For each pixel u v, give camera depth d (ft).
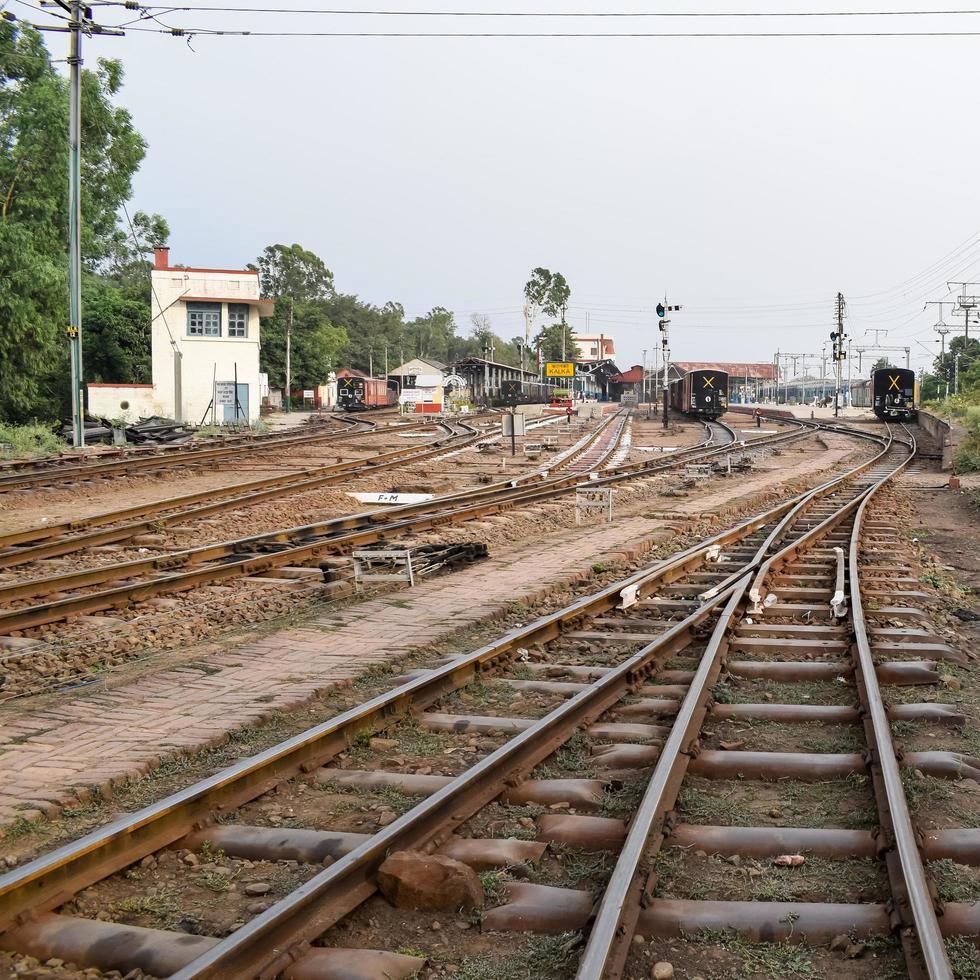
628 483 81.56
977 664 29.14
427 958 12.91
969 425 144.36
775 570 42.39
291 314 277.64
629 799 18.07
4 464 80.02
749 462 107.65
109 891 14.74
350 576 39.24
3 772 19.06
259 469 87.76
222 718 22.53
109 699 24.23
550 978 12.41
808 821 17.29
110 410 173.88
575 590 39.99
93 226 186.50
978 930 13.25
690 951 13.11
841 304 255.91
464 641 31.07
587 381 457.68
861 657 26.66
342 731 20.84
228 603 35.58
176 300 177.88
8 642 29.63
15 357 129.70
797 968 12.66
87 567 42.65
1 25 132.57
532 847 15.96
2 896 13.25
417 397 224.33
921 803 18.13
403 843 15.48
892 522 63.93
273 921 12.58
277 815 17.54
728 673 26.91
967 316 274.57
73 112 101.19
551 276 474.49
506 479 83.92
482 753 20.84
